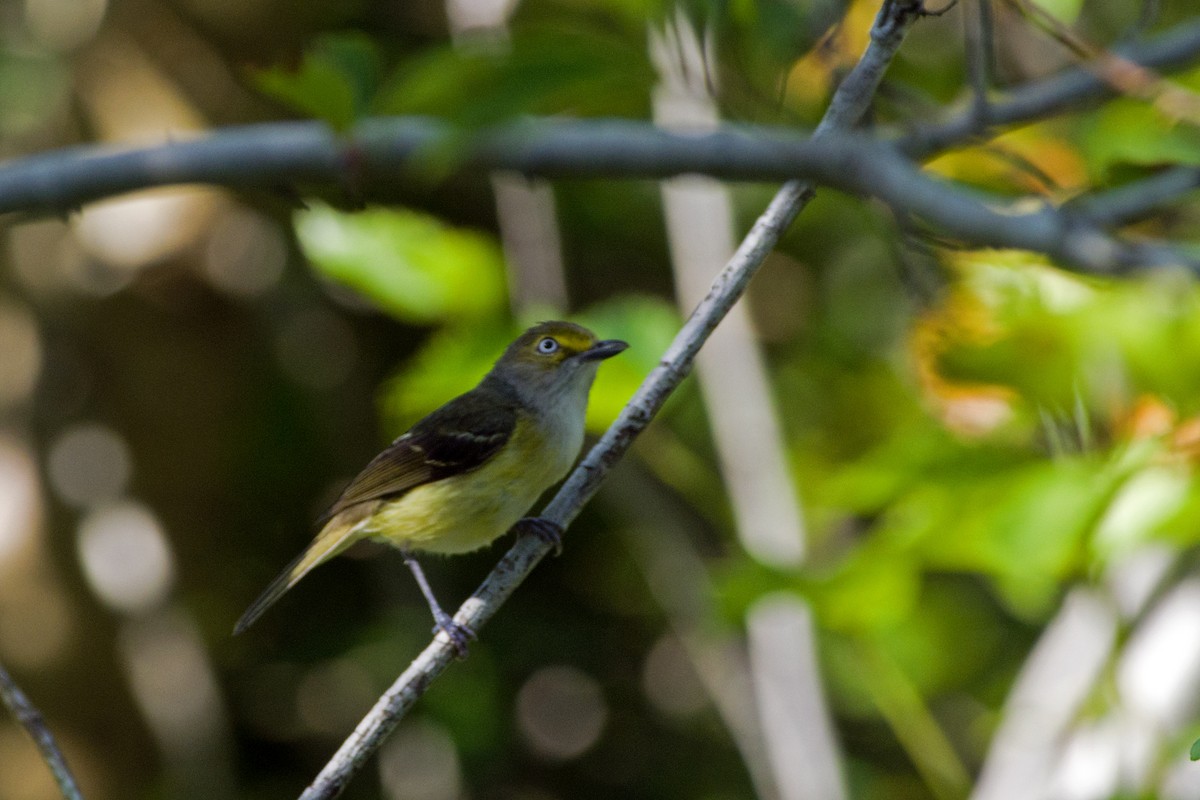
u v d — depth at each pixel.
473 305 10.91
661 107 8.88
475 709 15.77
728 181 6.75
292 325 16.77
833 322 16.12
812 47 7.34
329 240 10.75
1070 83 7.88
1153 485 7.84
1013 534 7.93
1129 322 7.35
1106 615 9.76
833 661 13.93
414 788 16.11
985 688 13.31
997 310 7.64
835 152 6.20
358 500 10.23
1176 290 7.12
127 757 15.91
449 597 16.88
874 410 12.61
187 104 14.95
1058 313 7.49
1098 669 9.70
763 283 17.28
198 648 16.27
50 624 15.65
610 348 10.37
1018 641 14.27
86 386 16.00
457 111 4.82
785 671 11.01
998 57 9.61
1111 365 7.52
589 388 10.48
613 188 16.64
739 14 6.53
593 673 17.39
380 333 17.42
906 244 6.04
